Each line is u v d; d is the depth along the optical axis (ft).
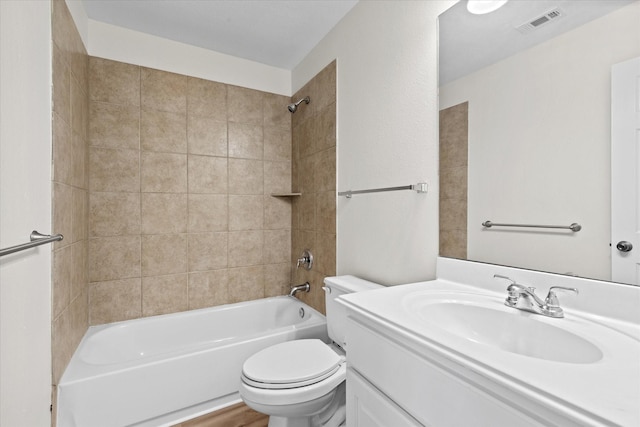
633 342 2.10
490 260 3.45
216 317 7.28
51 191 3.70
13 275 2.37
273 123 8.32
